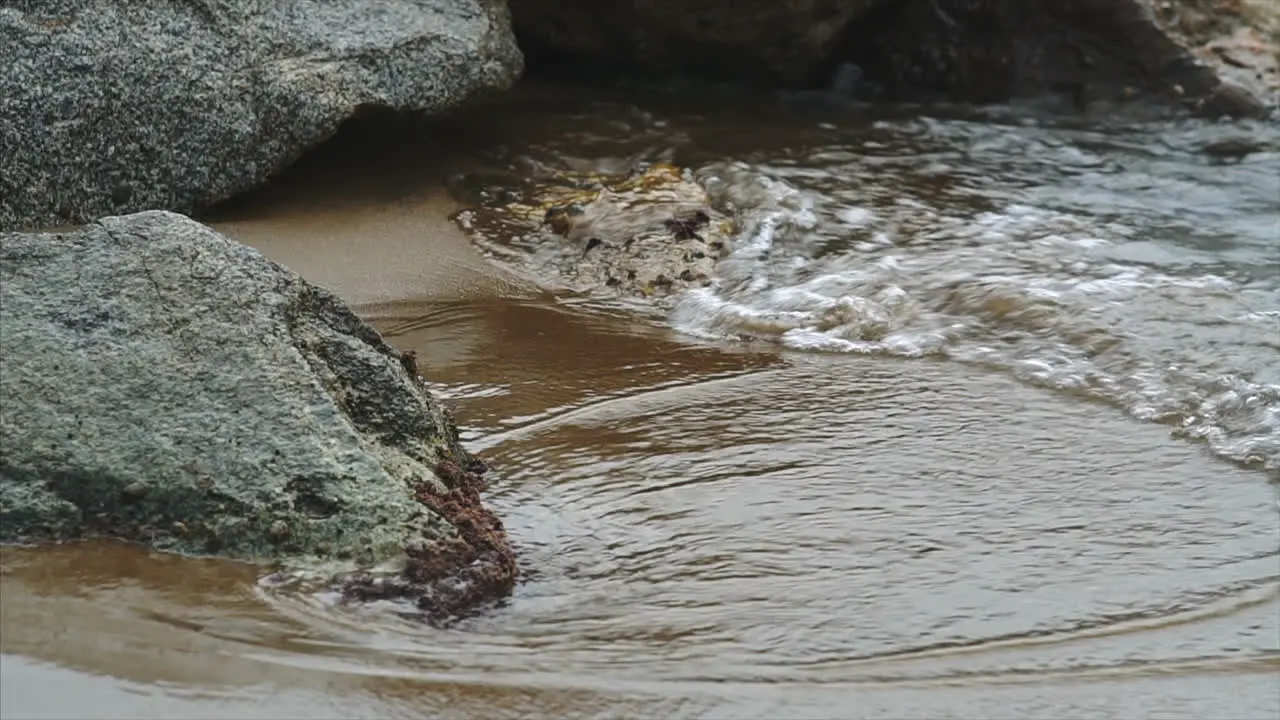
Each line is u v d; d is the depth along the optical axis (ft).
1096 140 65.21
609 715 25.85
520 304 47.09
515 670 27.02
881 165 60.80
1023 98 69.72
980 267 49.03
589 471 35.42
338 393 32.58
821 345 43.98
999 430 37.91
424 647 27.55
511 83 59.31
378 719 25.45
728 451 36.58
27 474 30.53
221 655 27.02
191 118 52.75
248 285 33.30
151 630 27.63
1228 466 36.04
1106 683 27.30
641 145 62.44
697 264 49.83
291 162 54.19
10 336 31.99
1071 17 68.59
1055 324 43.98
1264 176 61.11
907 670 27.53
